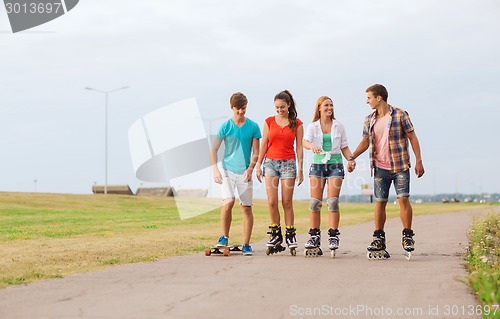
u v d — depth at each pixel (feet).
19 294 20.06
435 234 48.06
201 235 46.50
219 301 18.79
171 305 18.19
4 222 70.33
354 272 24.88
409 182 29.84
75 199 139.13
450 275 23.95
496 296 17.98
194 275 24.20
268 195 31.94
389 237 44.91
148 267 26.81
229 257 31.01
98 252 33.30
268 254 32.19
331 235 30.78
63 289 21.02
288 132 31.73
